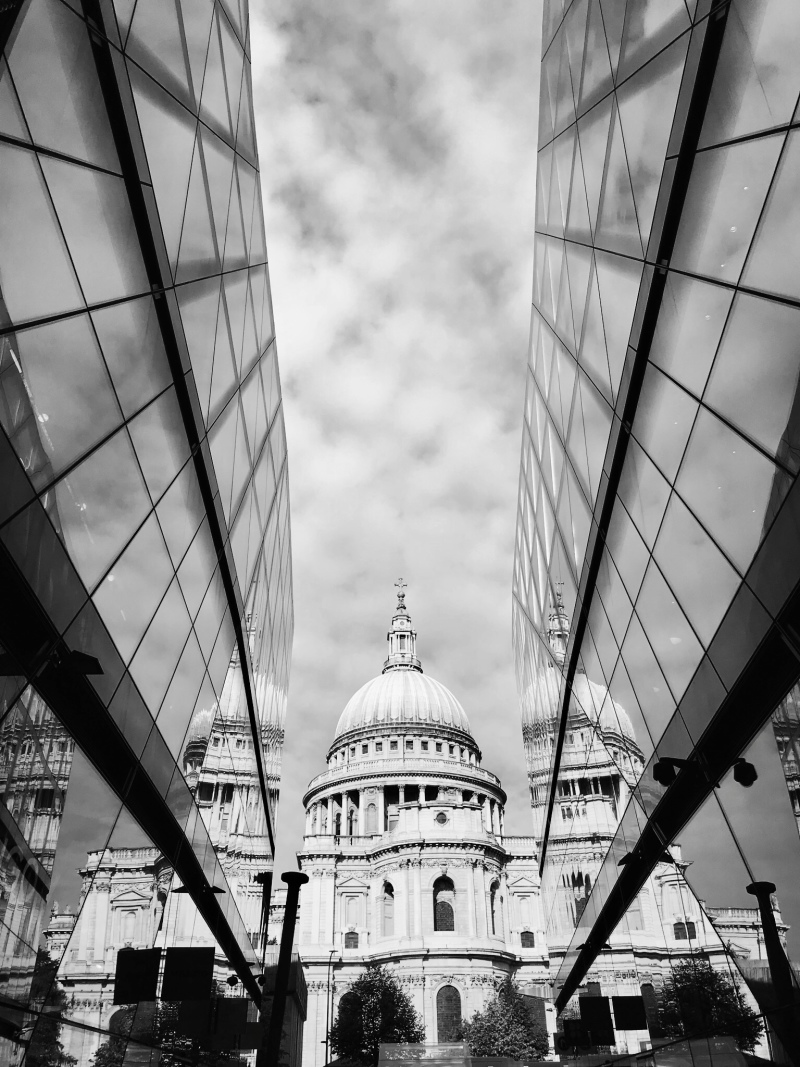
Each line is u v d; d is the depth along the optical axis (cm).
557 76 2083
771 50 842
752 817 1168
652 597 1562
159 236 1264
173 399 1442
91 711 1208
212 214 1652
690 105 1065
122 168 1124
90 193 1007
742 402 1009
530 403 2956
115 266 1111
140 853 1556
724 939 1330
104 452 1127
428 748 15425
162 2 1268
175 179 1352
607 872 2411
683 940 1606
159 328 1334
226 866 2581
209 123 1602
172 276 1356
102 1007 1302
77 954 1179
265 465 2644
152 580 1445
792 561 937
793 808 1002
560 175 2078
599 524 1911
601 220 1622
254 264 2208
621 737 2069
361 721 16088
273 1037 2127
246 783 2897
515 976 10519
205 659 2017
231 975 2734
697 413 1177
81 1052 1204
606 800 2384
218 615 2102
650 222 1280
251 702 2870
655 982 1848
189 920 2066
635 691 1850
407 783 13875
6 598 902
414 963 10206
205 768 2205
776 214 859
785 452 910
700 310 1118
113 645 1277
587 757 2634
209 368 1675
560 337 2195
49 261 892
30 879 979
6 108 761
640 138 1308
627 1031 2158
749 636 1109
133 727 1436
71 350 979
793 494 906
